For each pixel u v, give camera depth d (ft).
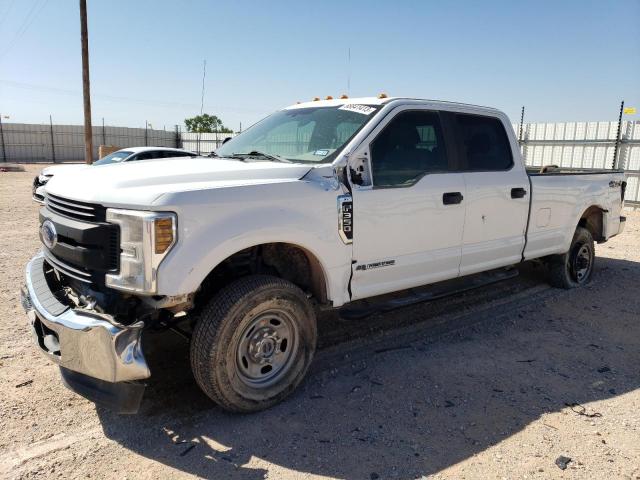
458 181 15.01
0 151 135.64
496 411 11.47
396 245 13.53
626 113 47.88
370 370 13.43
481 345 15.28
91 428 10.56
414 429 10.69
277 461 9.57
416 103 14.51
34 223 34.50
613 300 19.88
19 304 17.69
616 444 10.26
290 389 11.66
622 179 23.03
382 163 13.35
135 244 9.46
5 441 10.00
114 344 9.14
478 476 9.21
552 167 23.31
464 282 16.63
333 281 12.24
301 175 11.79
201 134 135.44
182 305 10.19
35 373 12.81
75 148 143.54
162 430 10.53
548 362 14.16
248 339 10.98
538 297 20.02
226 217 10.25
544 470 9.39
